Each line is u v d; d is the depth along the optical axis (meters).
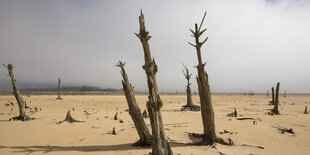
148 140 9.55
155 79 7.31
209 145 10.17
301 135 13.48
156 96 7.23
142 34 7.12
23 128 13.29
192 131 13.75
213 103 46.28
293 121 19.67
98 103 43.88
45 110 28.06
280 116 22.92
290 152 9.67
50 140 10.32
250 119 19.78
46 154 7.74
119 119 19.38
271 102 43.88
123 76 9.57
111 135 12.08
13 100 53.34
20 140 10.00
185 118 19.91
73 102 45.03
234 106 37.22
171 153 7.48
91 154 7.92
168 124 16.14
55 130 12.98
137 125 9.48
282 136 13.01
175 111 26.77
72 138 11.03
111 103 44.50
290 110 31.30
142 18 7.23
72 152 8.12
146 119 19.19
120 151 8.53
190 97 28.88
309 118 22.11
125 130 13.52
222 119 19.44
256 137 12.55
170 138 11.67
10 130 12.45
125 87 9.52
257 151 9.58
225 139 10.99
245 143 11.02
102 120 18.36
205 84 10.70
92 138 11.18
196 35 10.84
